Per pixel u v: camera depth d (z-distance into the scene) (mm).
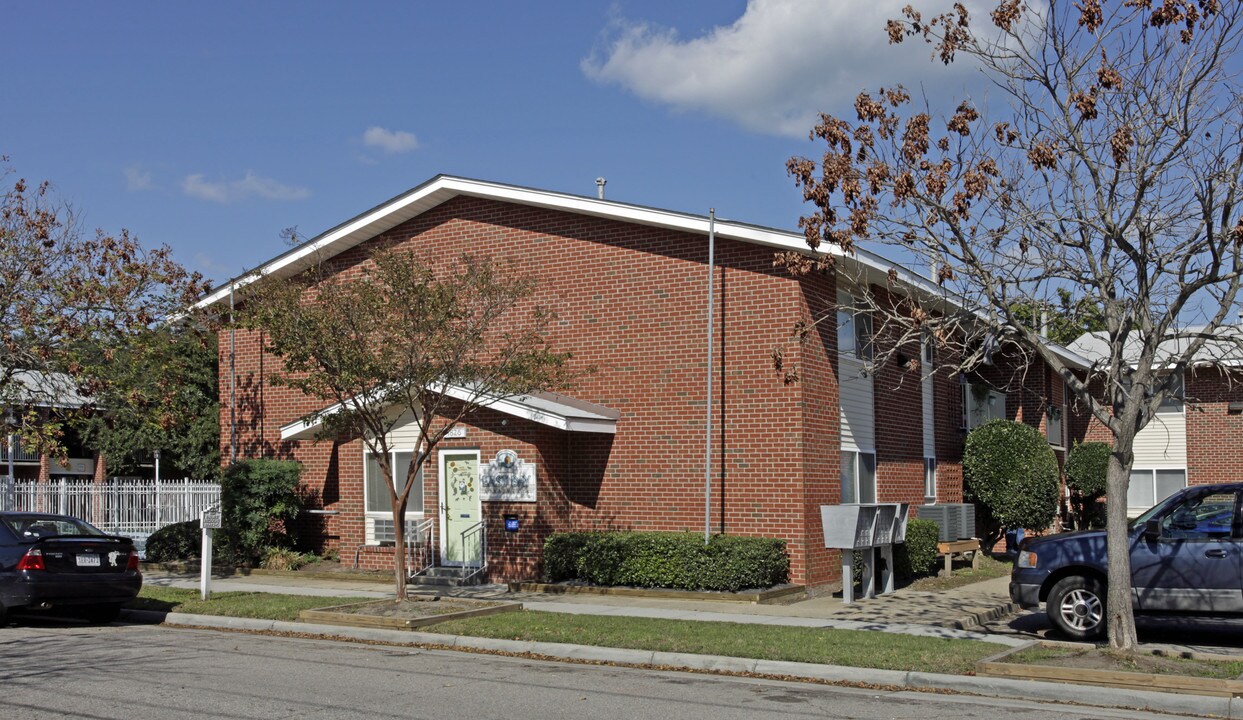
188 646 13617
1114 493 11602
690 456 19203
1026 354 14172
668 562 17844
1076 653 11805
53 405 22000
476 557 20297
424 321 15625
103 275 21125
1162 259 11820
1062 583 13562
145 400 21672
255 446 24625
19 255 20219
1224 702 9797
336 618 15109
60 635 14734
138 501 26391
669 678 11477
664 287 19719
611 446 19953
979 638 13258
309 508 23641
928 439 24656
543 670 11914
